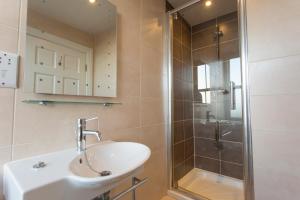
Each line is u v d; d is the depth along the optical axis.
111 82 1.17
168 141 1.78
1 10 0.71
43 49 0.84
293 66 1.04
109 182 0.61
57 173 0.60
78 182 0.57
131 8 1.38
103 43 1.13
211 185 1.92
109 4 1.19
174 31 1.92
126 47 1.32
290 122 1.04
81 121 0.88
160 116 1.69
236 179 1.88
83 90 1.01
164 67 1.78
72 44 0.97
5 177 0.66
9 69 0.71
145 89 1.50
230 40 1.93
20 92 0.75
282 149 1.06
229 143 1.95
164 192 1.71
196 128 2.22
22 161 0.72
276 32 1.10
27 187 0.49
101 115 1.11
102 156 0.92
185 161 2.03
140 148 0.93
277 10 1.11
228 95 1.94
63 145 0.90
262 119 1.14
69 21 0.96
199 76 2.20
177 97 1.93
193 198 1.61
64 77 0.92
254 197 1.15
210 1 1.72
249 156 1.18
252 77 1.18
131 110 1.34
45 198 0.51
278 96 1.08
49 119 0.85
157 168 1.62
